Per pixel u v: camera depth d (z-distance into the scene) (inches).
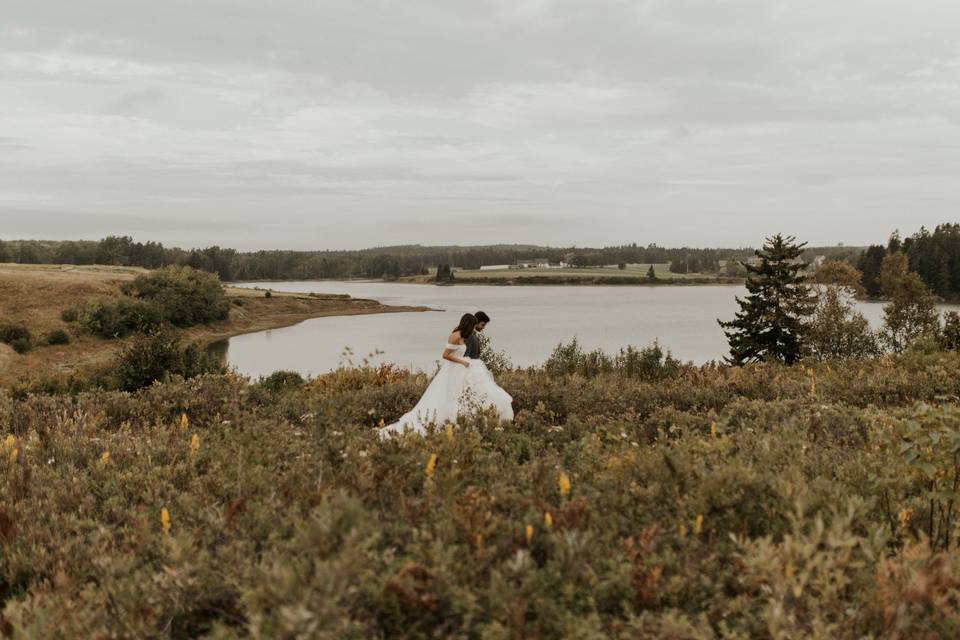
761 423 240.2
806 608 102.9
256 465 188.7
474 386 315.9
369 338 3068.4
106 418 300.2
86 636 99.7
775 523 131.5
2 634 100.1
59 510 161.0
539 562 123.5
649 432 270.1
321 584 86.8
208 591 112.0
